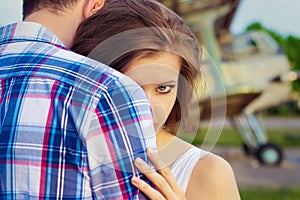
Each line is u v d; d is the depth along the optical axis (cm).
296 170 738
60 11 99
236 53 685
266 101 723
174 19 99
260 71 693
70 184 85
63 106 87
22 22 98
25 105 88
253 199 530
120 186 87
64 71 89
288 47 2030
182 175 103
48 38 95
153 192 89
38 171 85
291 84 714
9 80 91
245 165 766
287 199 533
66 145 85
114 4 97
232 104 689
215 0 598
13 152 86
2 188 87
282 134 1229
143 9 97
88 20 97
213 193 103
